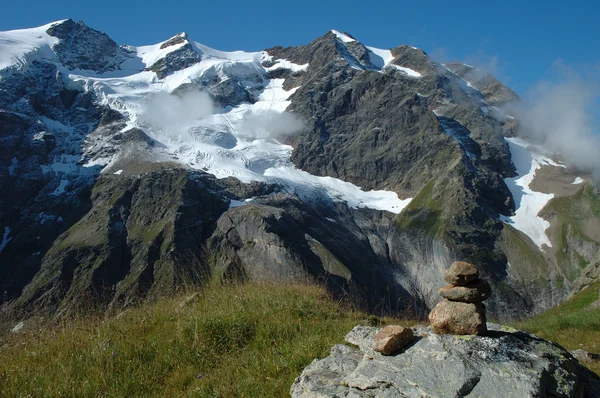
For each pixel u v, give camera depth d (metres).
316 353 10.95
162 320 13.98
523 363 7.96
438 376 7.77
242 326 12.80
